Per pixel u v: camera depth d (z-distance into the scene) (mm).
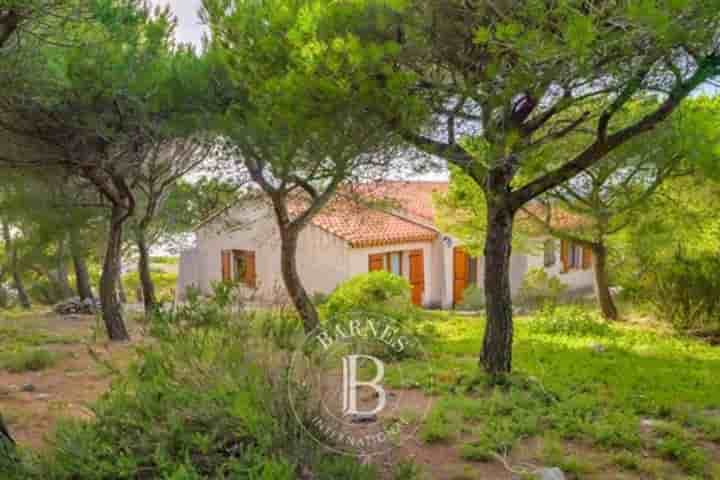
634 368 6570
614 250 11578
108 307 8617
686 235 9945
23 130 7383
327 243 16000
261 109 5969
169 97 7387
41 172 8781
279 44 4891
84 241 12547
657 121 4637
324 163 7016
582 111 5660
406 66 4453
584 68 3785
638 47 3721
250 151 7352
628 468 3707
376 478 3139
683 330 9531
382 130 5484
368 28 4363
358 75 4230
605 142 5000
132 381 3221
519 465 3693
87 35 6215
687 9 3289
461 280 17828
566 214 11789
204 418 2867
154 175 9109
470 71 4453
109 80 6801
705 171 4609
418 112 4434
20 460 3062
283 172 7203
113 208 8844
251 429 2717
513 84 3982
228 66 5809
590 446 4086
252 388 2955
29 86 6512
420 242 17156
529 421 4406
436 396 5203
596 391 5520
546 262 18406
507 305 5898
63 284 16719
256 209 10617
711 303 9344
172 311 3414
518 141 4613
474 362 6637
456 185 11297
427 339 8508
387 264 16516
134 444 2803
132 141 7785
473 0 4027
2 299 16203
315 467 2900
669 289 9844
